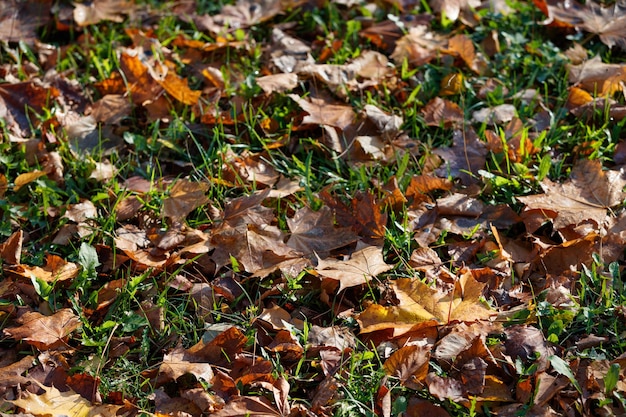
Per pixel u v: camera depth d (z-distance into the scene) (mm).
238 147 2021
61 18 2252
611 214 1883
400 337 1770
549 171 1965
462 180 1960
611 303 1786
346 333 1776
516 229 1907
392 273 1844
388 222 1915
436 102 2055
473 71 2146
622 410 1685
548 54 2143
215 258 1856
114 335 1791
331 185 1943
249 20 2260
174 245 1875
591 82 2086
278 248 1859
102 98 2086
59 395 1711
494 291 1814
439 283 1821
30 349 1780
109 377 1746
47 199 1929
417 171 1979
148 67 2086
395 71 2131
